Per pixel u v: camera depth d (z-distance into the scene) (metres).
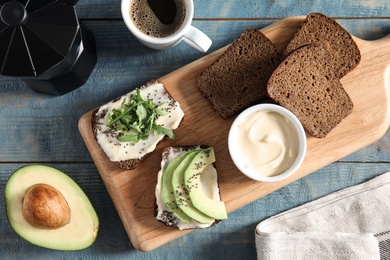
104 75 0.65
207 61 0.62
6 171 0.65
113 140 0.61
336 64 0.62
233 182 0.62
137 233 0.62
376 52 0.62
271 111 0.59
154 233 0.62
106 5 0.65
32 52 0.55
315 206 0.65
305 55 0.60
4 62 0.55
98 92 0.65
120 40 0.65
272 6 0.65
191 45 0.61
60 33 0.55
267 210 0.66
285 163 0.58
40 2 0.55
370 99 0.62
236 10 0.65
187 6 0.58
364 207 0.65
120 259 0.66
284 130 0.58
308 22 0.61
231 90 0.62
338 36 0.62
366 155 0.66
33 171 0.60
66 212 0.59
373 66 0.62
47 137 0.65
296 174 0.62
